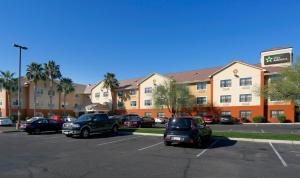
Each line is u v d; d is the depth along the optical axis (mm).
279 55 50062
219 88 49875
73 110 74125
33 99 64625
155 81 57938
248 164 10320
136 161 10898
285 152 13125
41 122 25156
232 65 48781
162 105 51969
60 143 16891
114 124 22562
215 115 49562
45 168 9633
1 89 60000
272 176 8570
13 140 18797
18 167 9812
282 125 37250
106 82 65250
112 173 8891
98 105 63750
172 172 9023
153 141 17469
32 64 57969
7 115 59969
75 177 8391
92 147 14992
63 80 66375
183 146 15188
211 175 8641
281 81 28719
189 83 53906
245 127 32812
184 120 14852
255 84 43781
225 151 13398
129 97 63156
